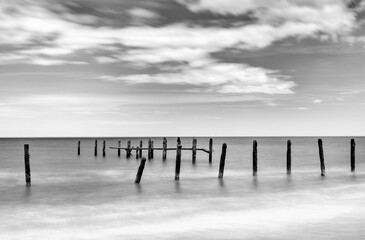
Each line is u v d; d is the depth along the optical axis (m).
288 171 27.91
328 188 20.44
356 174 28.39
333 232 11.14
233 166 38.75
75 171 33.94
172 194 19.33
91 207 16.09
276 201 16.78
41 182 25.67
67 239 11.00
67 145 127.38
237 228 11.88
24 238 11.21
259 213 14.30
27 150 23.16
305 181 24.20
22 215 14.53
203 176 28.17
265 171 32.50
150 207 15.91
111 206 16.25
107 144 142.38
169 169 35.28
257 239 10.61
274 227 11.89
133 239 10.90
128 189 21.30
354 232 11.12
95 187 22.62
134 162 44.62
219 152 74.12
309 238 10.59
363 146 111.75
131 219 13.66
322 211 14.38
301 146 113.62
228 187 21.69
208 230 11.72
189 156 58.53
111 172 32.78
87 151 77.25
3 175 30.94
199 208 15.55
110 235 11.37
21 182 25.88
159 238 10.92
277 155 61.22
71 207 16.16
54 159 50.75
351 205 15.54
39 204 17.00
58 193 20.34
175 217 13.91
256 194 18.94
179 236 11.09
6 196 19.44
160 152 74.19
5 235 11.57
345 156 57.12
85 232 11.82
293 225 12.09
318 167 36.59
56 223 13.11
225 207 15.67
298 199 17.16
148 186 22.38
